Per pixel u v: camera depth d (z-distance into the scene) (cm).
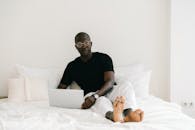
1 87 336
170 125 165
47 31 336
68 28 336
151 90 333
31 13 335
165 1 326
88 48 284
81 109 229
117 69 313
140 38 332
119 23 334
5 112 185
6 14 336
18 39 336
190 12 312
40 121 159
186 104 317
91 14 336
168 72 327
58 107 234
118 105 181
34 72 308
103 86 257
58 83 306
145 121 182
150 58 332
